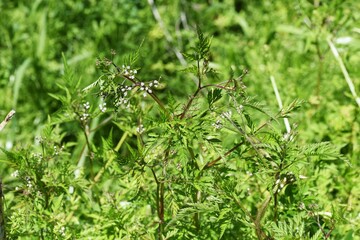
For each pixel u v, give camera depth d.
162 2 7.07
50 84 6.08
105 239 3.27
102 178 3.71
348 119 4.40
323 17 5.30
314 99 4.79
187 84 5.75
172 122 2.85
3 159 3.24
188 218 3.23
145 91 2.86
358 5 5.61
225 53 6.38
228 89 2.86
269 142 2.98
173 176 3.03
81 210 3.65
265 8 6.88
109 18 6.60
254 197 3.54
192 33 6.57
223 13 7.16
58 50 6.53
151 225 3.46
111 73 2.80
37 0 6.54
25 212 3.29
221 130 2.96
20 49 6.41
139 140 2.99
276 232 3.03
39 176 3.36
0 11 6.61
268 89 5.28
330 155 2.92
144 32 6.63
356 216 3.56
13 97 6.04
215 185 3.05
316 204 3.36
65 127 5.53
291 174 3.08
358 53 5.68
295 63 5.80
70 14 6.68
